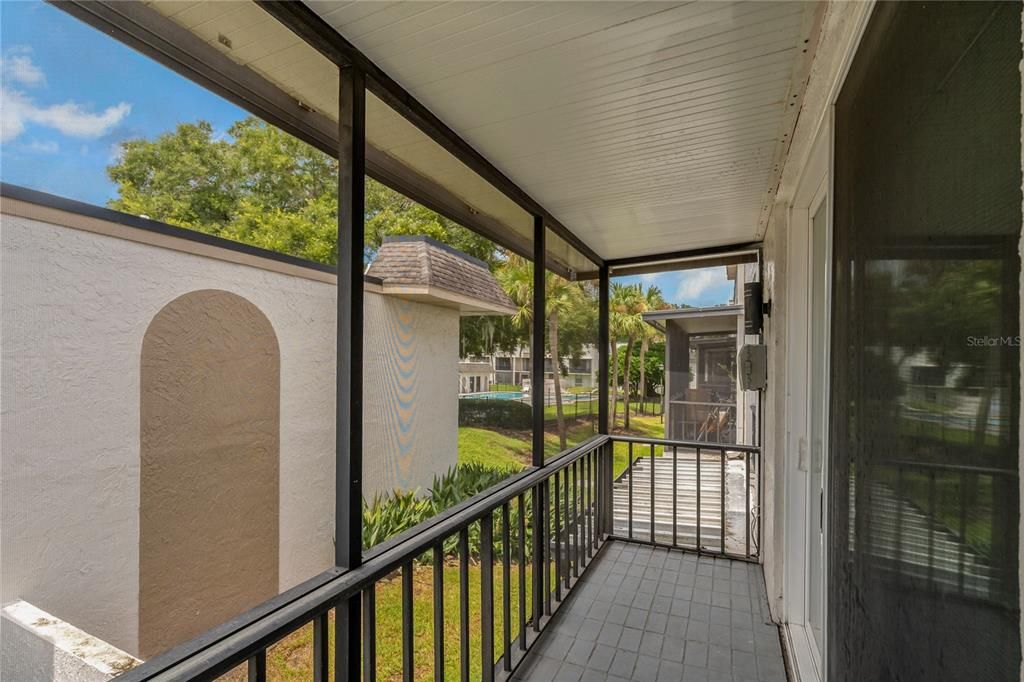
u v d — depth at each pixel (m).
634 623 2.59
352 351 1.33
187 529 2.41
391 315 3.88
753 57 1.40
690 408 7.22
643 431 7.15
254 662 1.01
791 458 2.41
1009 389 0.45
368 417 3.60
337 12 1.21
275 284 2.96
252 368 2.80
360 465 1.34
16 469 1.84
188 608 2.39
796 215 2.40
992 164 0.48
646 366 7.30
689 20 1.25
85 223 2.06
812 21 1.24
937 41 0.64
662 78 1.52
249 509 2.73
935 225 0.64
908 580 0.72
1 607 1.80
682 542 4.23
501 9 1.20
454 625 2.93
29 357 1.88
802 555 2.43
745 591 2.93
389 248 4.21
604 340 3.90
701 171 2.24
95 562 2.05
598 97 1.63
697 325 7.89
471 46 1.36
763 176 2.27
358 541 1.33
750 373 2.96
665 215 2.86
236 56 1.40
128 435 2.19
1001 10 0.47
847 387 1.17
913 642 0.70
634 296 6.61
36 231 1.91
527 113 1.74
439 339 4.39
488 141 1.96
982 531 0.50
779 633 2.48
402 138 1.92
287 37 1.32
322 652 1.16
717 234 3.25
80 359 2.04
